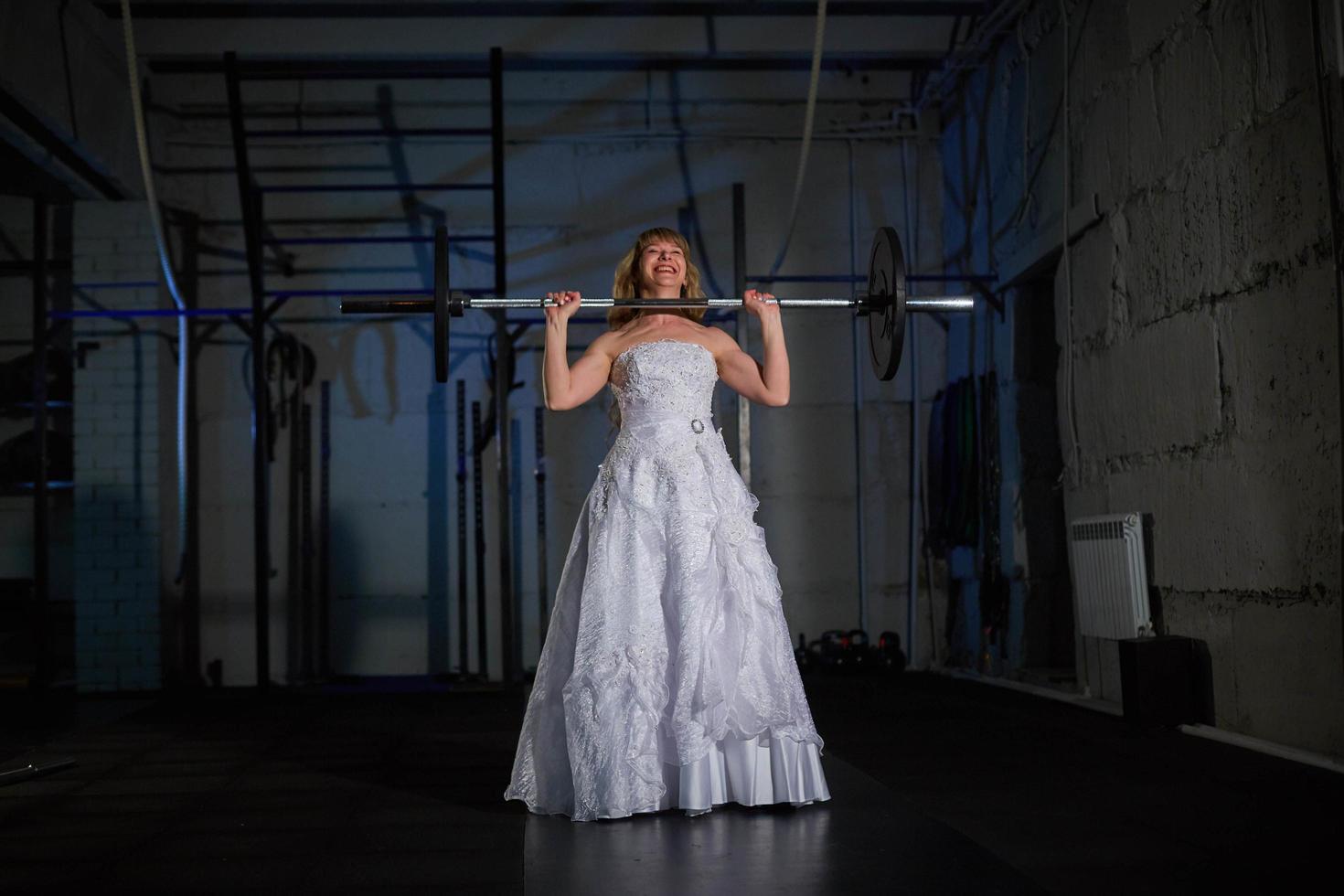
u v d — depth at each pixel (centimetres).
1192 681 428
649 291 341
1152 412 462
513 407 698
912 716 472
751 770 290
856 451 707
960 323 697
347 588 681
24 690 614
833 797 302
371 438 689
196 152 693
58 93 554
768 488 703
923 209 721
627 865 237
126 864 246
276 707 548
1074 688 536
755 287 712
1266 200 379
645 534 300
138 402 656
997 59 636
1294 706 370
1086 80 520
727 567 299
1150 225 461
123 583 647
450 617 682
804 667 653
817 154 719
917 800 299
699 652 288
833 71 717
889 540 704
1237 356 399
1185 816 279
